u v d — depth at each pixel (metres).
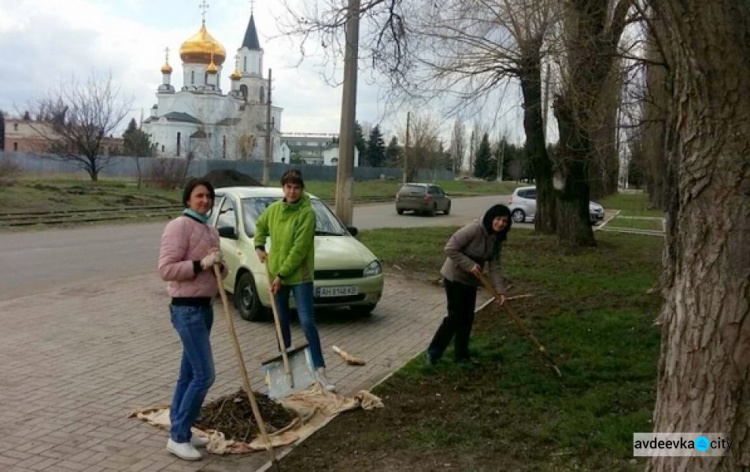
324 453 4.35
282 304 5.88
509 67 14.56
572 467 4.06
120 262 13.49
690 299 3.02
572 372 6.09
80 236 18.08
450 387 5.71
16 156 45.97
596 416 4.96
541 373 6.06
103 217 23.53
